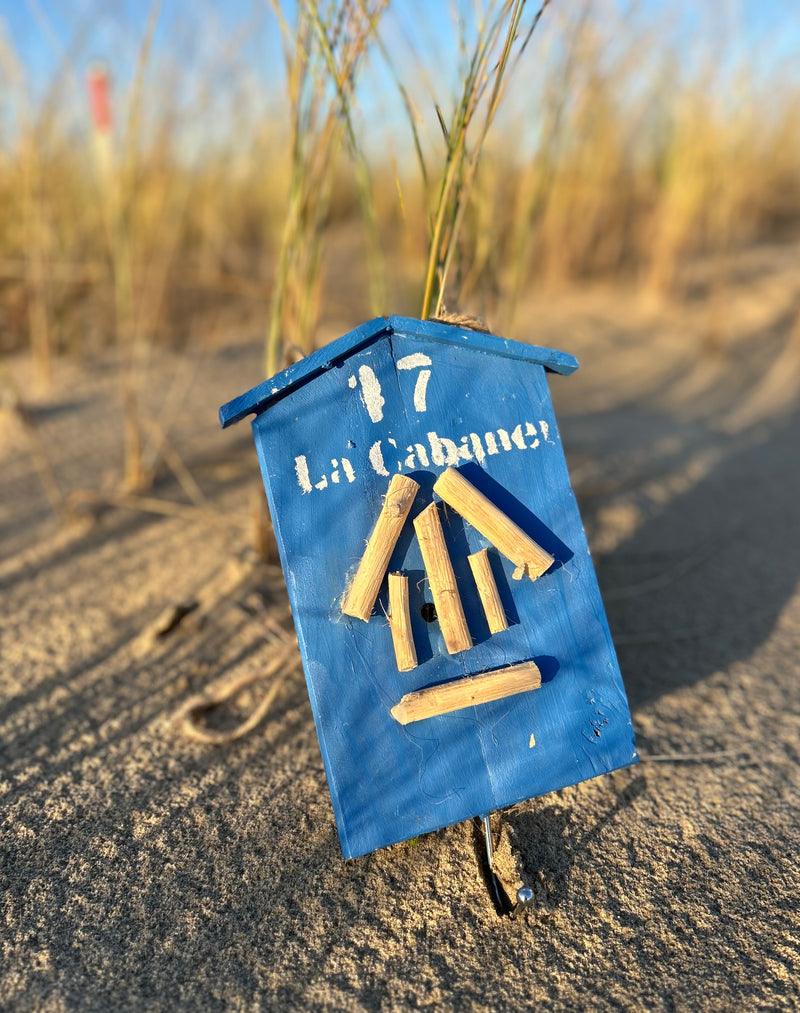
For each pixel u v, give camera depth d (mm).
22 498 3182
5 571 2686
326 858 1590
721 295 5590
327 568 1509
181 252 5320
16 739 1926
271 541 2654
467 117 1719
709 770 1852
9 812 1698
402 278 5746
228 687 2039
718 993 1327
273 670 2117
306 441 1525
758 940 1424
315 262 2322
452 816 1499
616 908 1485
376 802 1478
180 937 1423
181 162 4121
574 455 3629
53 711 2027
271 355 2252
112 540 2873
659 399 4789
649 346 5758
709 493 3432
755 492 3488
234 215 5965
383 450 1547
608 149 6477
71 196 4578
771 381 5113
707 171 6141
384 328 1527
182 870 1562
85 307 5152
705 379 5141
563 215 6719
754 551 2967
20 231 4609
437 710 1472
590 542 2947
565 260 6953
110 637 2342
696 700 2105
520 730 1537
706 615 2529
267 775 1811
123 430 3859
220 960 1380
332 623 1500
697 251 7758
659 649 2338
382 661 1504
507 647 1545
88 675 2174
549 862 1583
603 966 1373
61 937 1421
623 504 3211
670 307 6488
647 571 2797
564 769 1541
